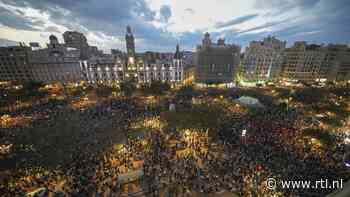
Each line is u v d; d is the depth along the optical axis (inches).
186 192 876.6
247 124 1560.0
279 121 1633.9
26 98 2420.0
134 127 1558.8
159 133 1445.6
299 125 1540.4
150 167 1045.8
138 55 4448.8
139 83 3516.2
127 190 891.4
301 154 1116.5
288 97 2500.0
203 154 1162.6
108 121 1678.2
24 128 1541.6
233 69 3558.1
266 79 3742.6
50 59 3378.4
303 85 3545.8
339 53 3740.2
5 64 3149.6
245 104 2074.3
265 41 3580.2
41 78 3388.3
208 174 986.1
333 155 1107.3
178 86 3444.9
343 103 2228.1
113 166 1053.2
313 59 3708.2
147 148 1227.9
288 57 3878.0
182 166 1052.5
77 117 1774.1
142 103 2276.1
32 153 1187.9
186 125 1606.8
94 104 2223.2
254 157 1099.9
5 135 1414.9
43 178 960.9
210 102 2281.0
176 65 3688.5
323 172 949.8
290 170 974.4
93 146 1264.8
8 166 1063.0
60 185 917.8
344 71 3914.9
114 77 3641.7
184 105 2165.4
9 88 2918.3
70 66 3582.7
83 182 920.3
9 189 892.0
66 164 1066.1
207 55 3403.1
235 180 936.3
